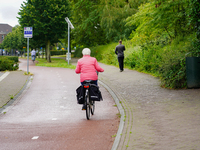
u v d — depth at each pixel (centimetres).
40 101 996
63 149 495
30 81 1538
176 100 856
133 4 3447
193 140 489
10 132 617
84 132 602
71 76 1767
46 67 2738
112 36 3550
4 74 1848
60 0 3616
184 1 1362
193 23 1238
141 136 536
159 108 774
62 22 3572
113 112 802
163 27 1606
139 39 2375
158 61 1507
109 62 2794
